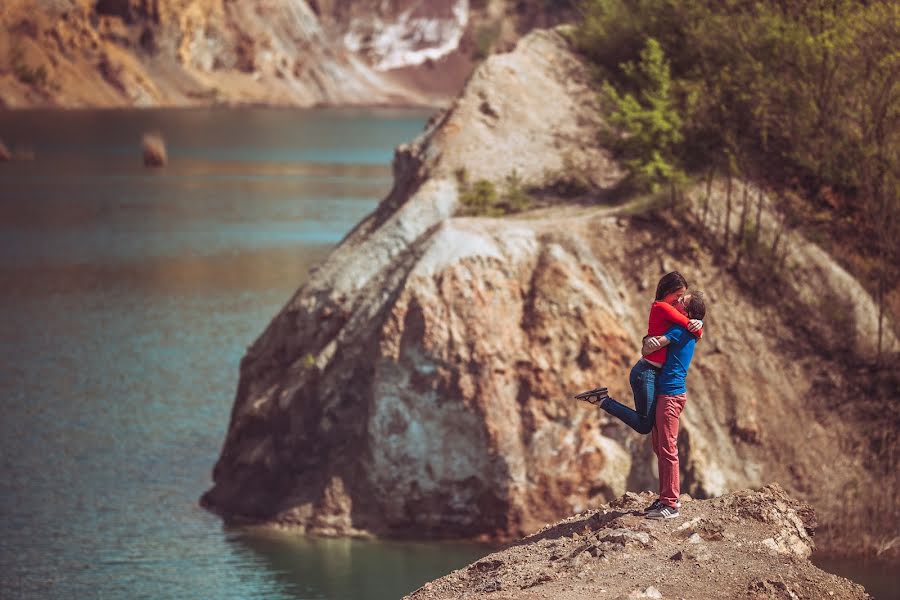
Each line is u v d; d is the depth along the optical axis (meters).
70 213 73.44
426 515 25.86
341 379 27.59
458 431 25.91
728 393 27.48
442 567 23.47
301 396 27.62
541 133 34.94
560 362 26.36
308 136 158.00
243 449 27.67
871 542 25.83
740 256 29.69
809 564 11.59
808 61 31.89
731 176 31.56
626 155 34.28
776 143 32.78
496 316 26.56
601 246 28.80
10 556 22.52
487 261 27.09
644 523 12.46
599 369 26.44
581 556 11.86
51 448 28.89
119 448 29.17
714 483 25.92
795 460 26.86
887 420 27.50
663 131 31.62
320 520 25.97
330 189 91.31
